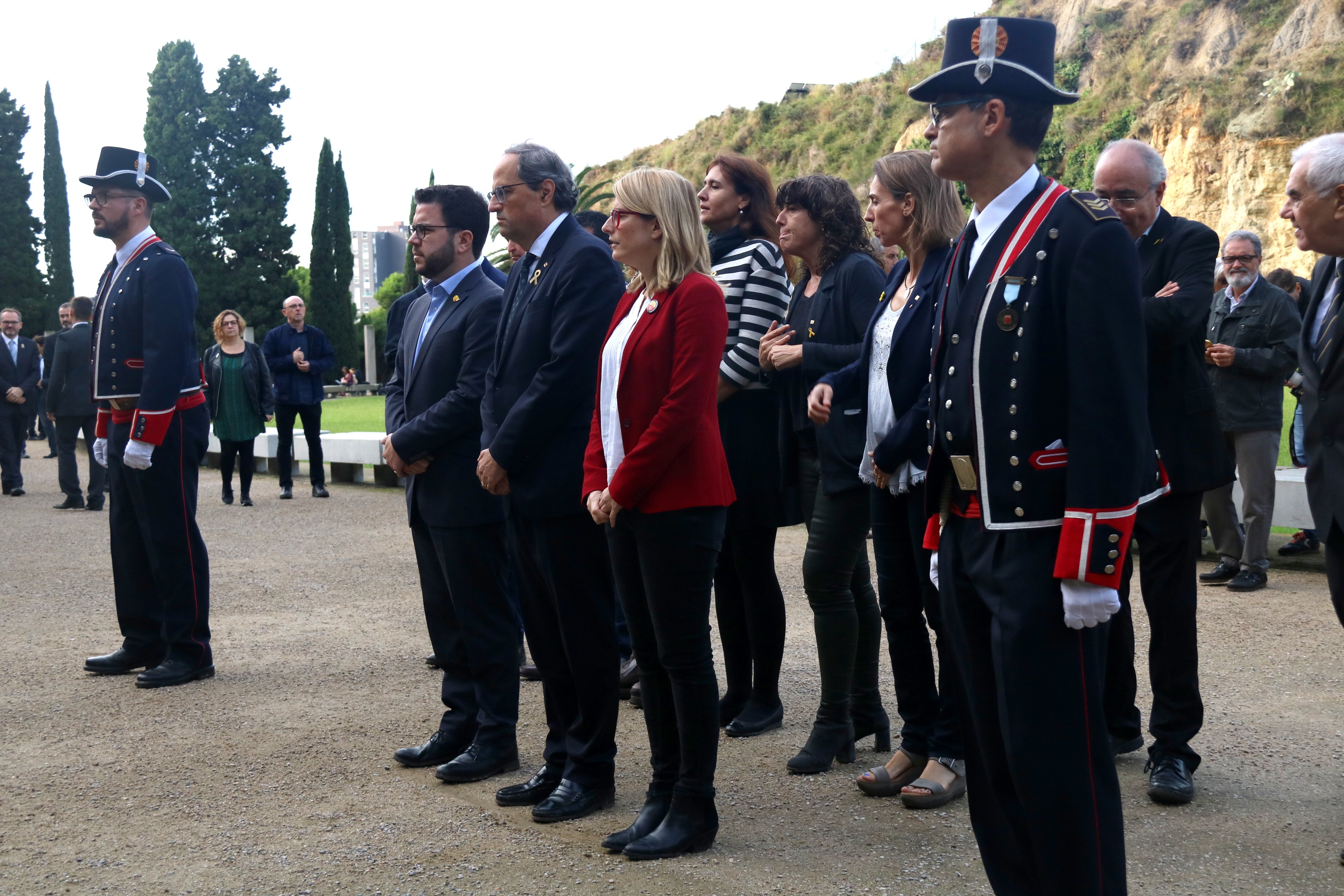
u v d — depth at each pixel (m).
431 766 3.83
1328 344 3.10
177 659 4.93
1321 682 4.55
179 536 4.89
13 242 46.00
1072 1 40.78
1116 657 3.74
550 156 3.51
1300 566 6.93
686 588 2.96
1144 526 3.45
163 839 3.23
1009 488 2.21
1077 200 2.20
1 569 7.73
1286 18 33.97
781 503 4.10
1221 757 3.75
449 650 3.89
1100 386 2.10
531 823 3.31
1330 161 2.87
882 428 3.46
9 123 45.81
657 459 2.89
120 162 4.98
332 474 13.02
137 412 4.76
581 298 3.35
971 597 2.38
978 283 2.28
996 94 2.24
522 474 3.32
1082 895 2.19
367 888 2.88
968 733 2.48
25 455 16.80
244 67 48.03
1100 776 2.21
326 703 4.59
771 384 4.10
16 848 3.19
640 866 2.97
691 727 3.03
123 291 4.96
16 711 4.54
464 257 3.91
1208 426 3.46
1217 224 32.06
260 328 47.94
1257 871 2.88
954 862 2.99
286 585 7.06
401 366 4.27
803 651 5.29
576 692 3.42
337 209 49.19
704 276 2.99
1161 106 33.97
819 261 3.93
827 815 3.34
